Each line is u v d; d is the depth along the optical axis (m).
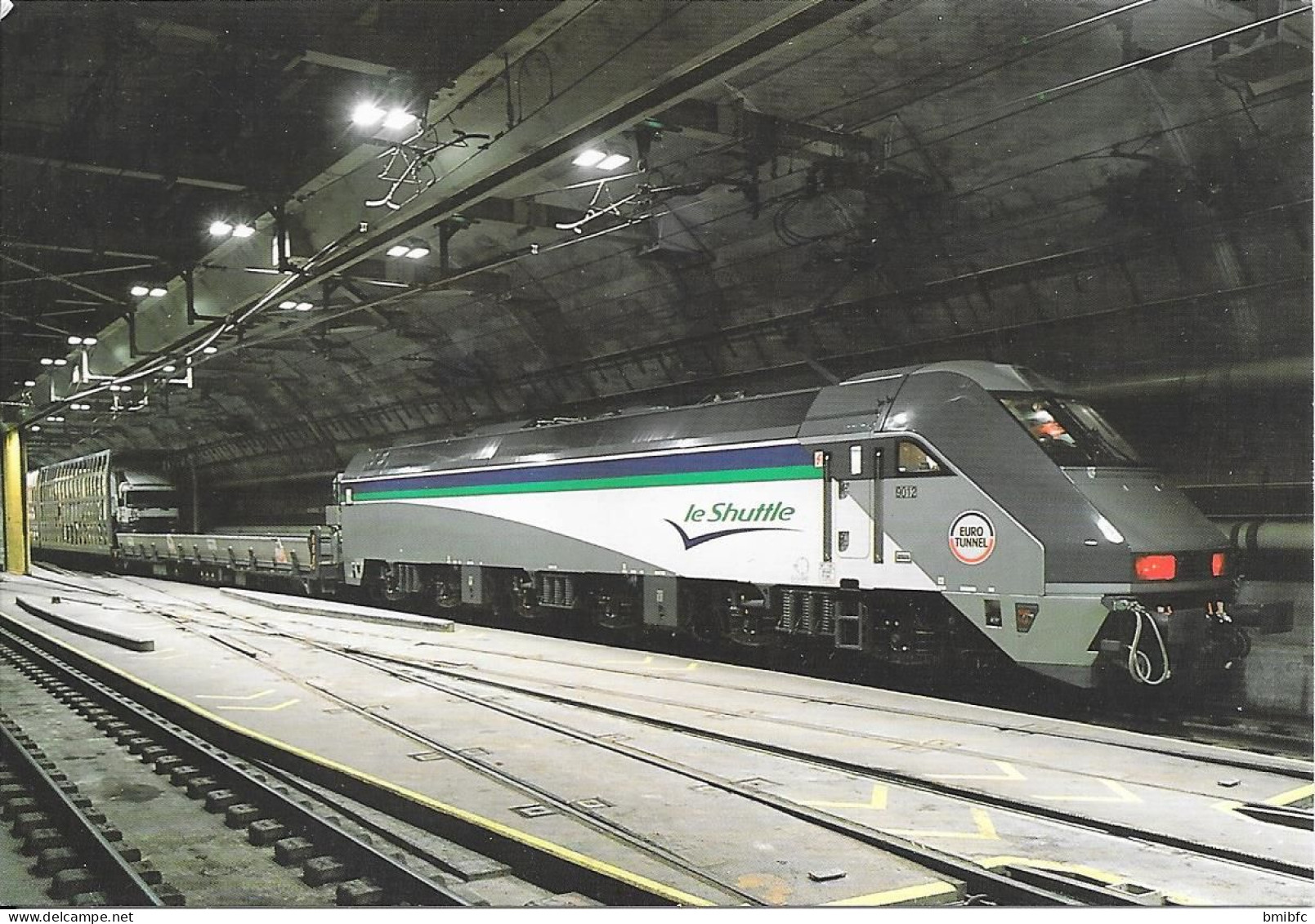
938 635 13.38
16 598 30.34
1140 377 16.98
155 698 14.05
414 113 12.73
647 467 17.67
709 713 12.18
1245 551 15.67
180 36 12.41
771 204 19.81
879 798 8.71
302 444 45.34
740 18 9.88
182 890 7.39
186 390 43.81
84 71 13.55
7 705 14.87
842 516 14.21
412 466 24.45
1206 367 16.16
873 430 13.79
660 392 26.47
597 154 16.00
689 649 18.73
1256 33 13.23
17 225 17.81
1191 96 14.65
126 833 8.73
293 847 7.93
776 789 9.01
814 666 16.28
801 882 6.76
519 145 12.52
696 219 21.44
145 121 14.88
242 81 14.30
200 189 18.34
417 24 11.91
